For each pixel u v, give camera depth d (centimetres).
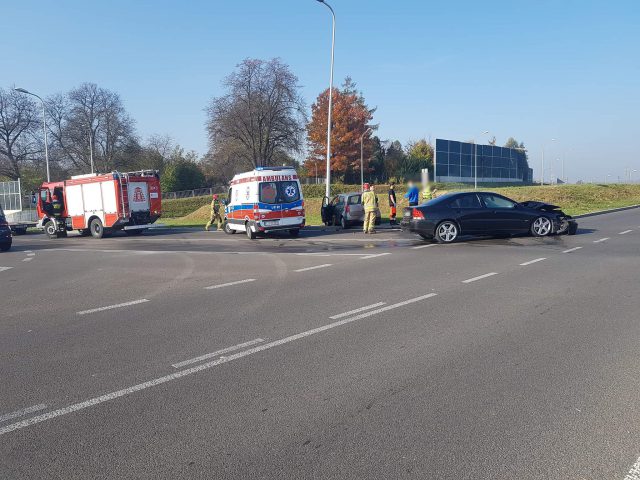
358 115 6475
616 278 844
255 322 655
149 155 6975
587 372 452
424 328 604
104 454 343
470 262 1066
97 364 516
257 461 328
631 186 3769
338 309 707
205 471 319
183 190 6781
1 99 5309
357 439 351
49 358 539
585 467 310
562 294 746
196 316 697
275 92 5053
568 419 368
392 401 409
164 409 408
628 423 360
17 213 2866
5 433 376
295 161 5812
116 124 5722
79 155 5669
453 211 1421
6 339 616
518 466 313
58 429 380
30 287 973
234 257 1312
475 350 520
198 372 486
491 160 5059
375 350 532
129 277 1047
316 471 315
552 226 1462
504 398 407
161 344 576
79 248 1759
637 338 538
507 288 801
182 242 1836
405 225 1475
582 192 3275
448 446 338
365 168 6588
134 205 2225
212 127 5078
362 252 1305
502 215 1435
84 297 855
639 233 1491
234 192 1975
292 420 382
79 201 2309
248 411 399
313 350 539
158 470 322
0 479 317
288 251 1402
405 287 836
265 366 496
